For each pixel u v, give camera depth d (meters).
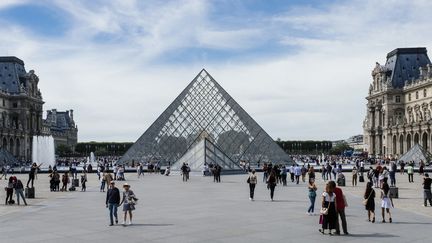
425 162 142.12
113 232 29.20
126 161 117.12
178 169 101.06
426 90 198.62
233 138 116.94
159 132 118.94
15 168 134.75
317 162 155.62
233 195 52.34
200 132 118.00
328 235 27.92
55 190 60.72
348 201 46.62
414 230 29.52
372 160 171.12
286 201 46.12
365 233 28.53
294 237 27.39
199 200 47.03
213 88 123.50
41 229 30.52
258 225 31.45
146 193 55.12
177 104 122.00
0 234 28.88
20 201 47.81
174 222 32.81
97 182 79.19
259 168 113.00
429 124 183.00
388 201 32.66
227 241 26.33
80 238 27.47
